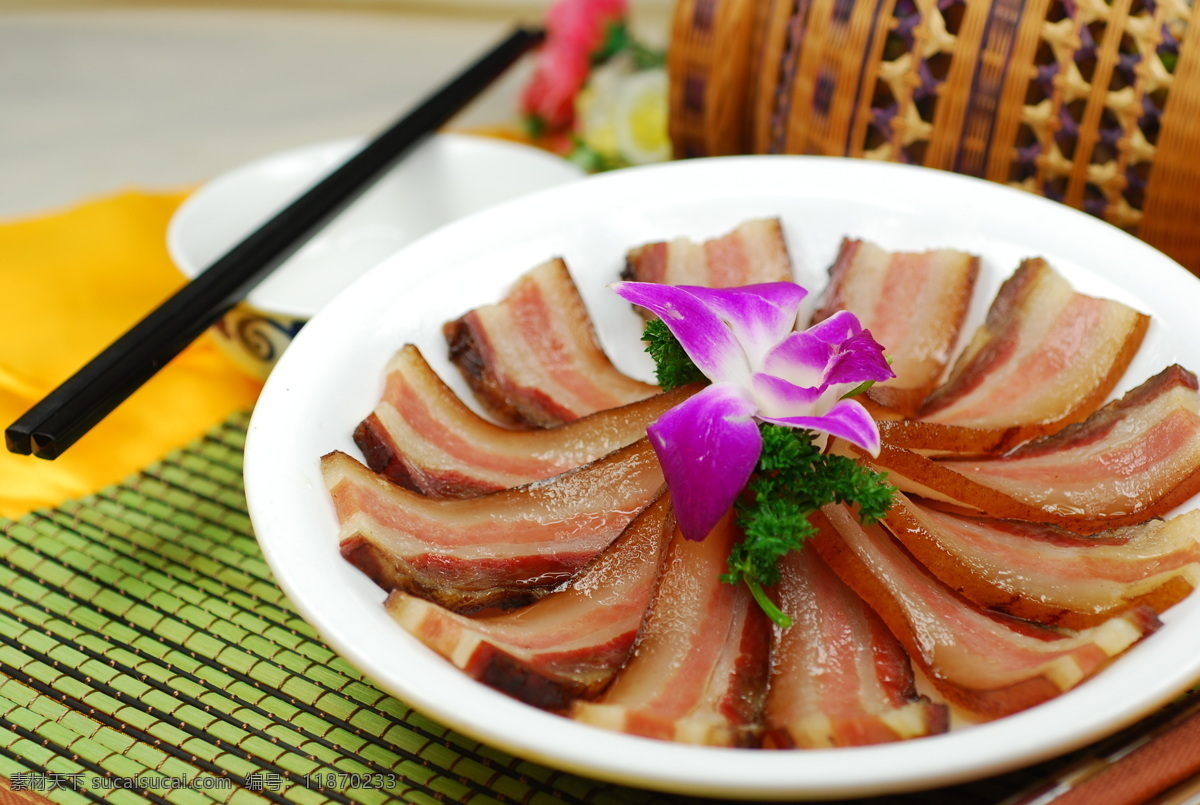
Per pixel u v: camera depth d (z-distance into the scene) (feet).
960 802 1.71
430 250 1.98
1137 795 1.64
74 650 1.87
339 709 1.81
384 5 4.22
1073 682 1.63
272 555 1.69
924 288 2.00
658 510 1.77
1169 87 2.01
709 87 2.32
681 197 2.06
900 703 1.66
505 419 1.96
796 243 2.06
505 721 1.58
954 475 1.80
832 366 1.75
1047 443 1.86
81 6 4.21
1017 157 2.09
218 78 3.64
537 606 1.73
